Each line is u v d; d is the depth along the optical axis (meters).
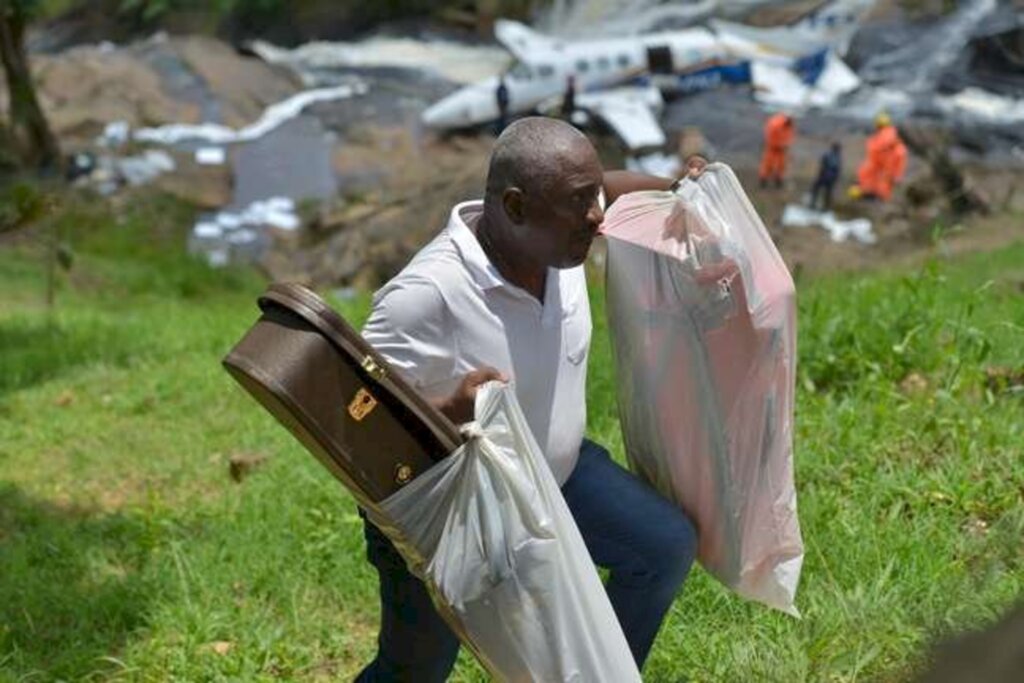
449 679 5.67
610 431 8.24
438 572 3.94
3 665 6.36
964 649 2.03
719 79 46.72
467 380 3.97
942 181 38.62
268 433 10.09
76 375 13.07
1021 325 9.17
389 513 3.93
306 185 40.38
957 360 8.03
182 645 6.40
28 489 9.52
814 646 5.24
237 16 52.78
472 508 3.90
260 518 8.02
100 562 7.69
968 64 48.22
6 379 13.12
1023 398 7.76
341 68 49.75
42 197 14.56
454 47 51.97
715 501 4.70
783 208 38.28
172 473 9.48
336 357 3.82
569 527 3.96
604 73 45.31
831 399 8.03
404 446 3.90
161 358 13.49
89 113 42.81
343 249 35.53
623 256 4.61
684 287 4.54
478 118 43.56
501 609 3.91
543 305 4.25
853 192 38.25
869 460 7.05
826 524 6.35
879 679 4.21
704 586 5.86
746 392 4.58
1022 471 6.64
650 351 4.66
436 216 36.66
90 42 52.59
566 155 4.04
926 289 9.57
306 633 6.54
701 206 4.52
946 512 6.41
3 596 7.21
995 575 5.42
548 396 4.30
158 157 40.97
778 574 4.74
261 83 46.47
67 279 28.75
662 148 42.84
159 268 33.31
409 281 4.16
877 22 50.50
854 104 46.34
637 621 4.62
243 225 37.75
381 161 41.81
